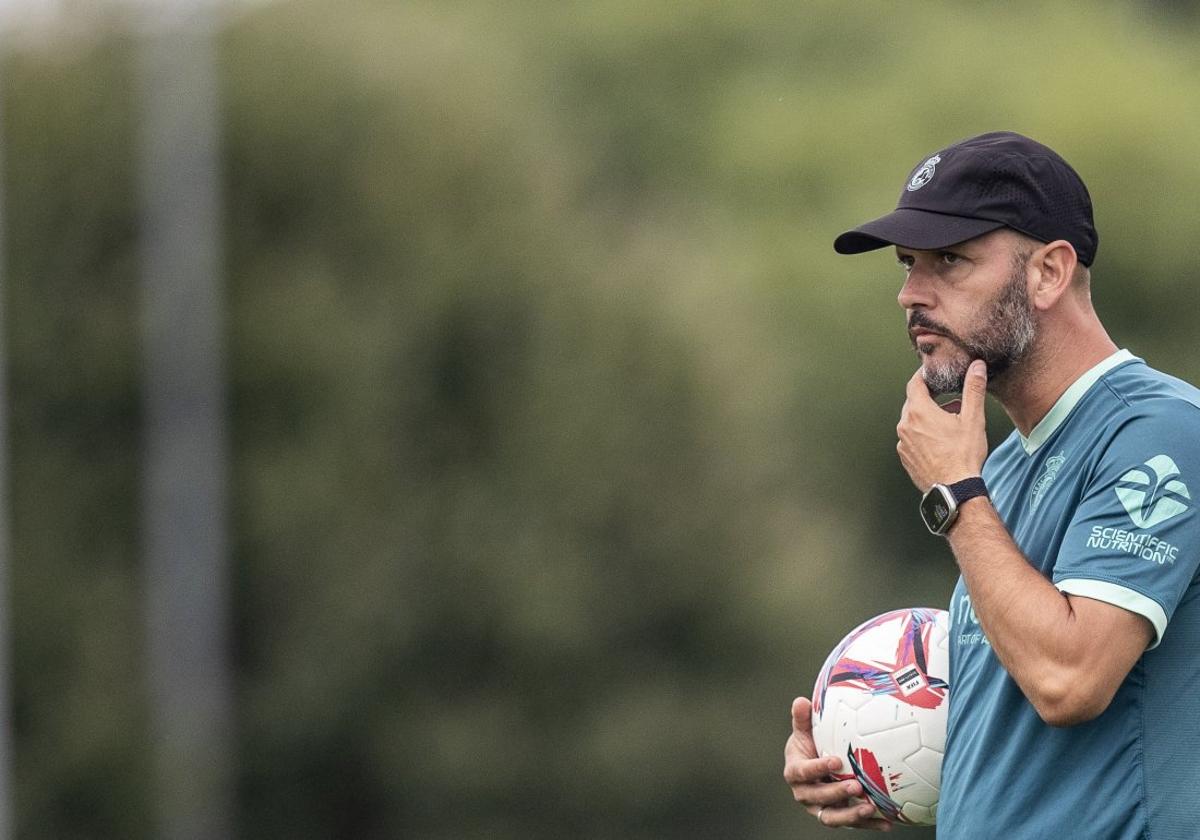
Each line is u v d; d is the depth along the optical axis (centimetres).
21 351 7944
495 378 8262
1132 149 12588
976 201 1243
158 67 8031
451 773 7800
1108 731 1189
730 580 8288
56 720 7531
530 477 8119
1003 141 1266
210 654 7725
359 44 8669
